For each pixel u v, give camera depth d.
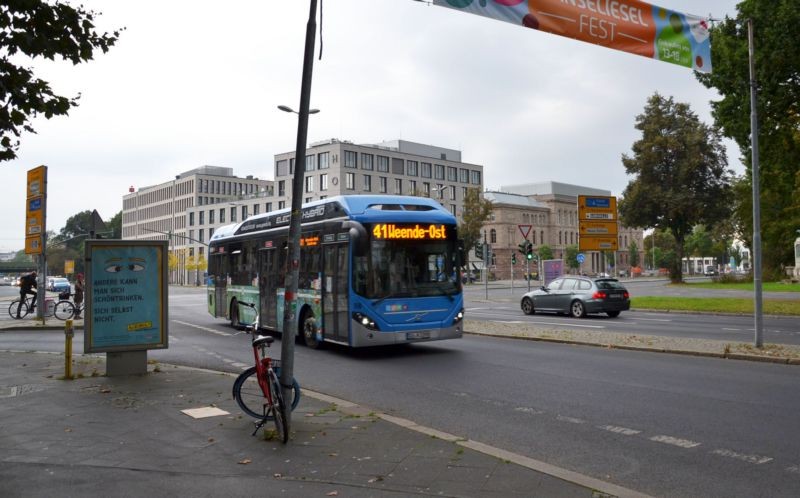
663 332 17.95
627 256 148.50
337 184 91.19
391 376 10.95
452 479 5.18
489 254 39.62
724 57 25.33
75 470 5.46
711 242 123.31
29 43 7.61
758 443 6.50
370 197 13.98
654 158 58.88
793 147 25.73
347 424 7.06
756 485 5.26
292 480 5.19
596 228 30.50
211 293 22.67
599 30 10.44
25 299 25.62
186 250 124.94
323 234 14.28
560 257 127.19
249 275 18.80
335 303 13.62
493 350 14.21
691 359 12.49
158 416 7.49
